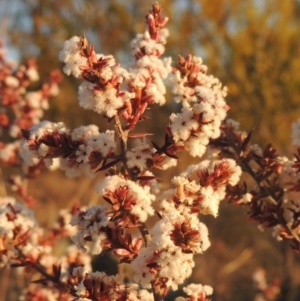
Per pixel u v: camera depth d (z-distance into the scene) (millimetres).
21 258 2570
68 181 11328
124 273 2982
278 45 11773
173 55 12641
